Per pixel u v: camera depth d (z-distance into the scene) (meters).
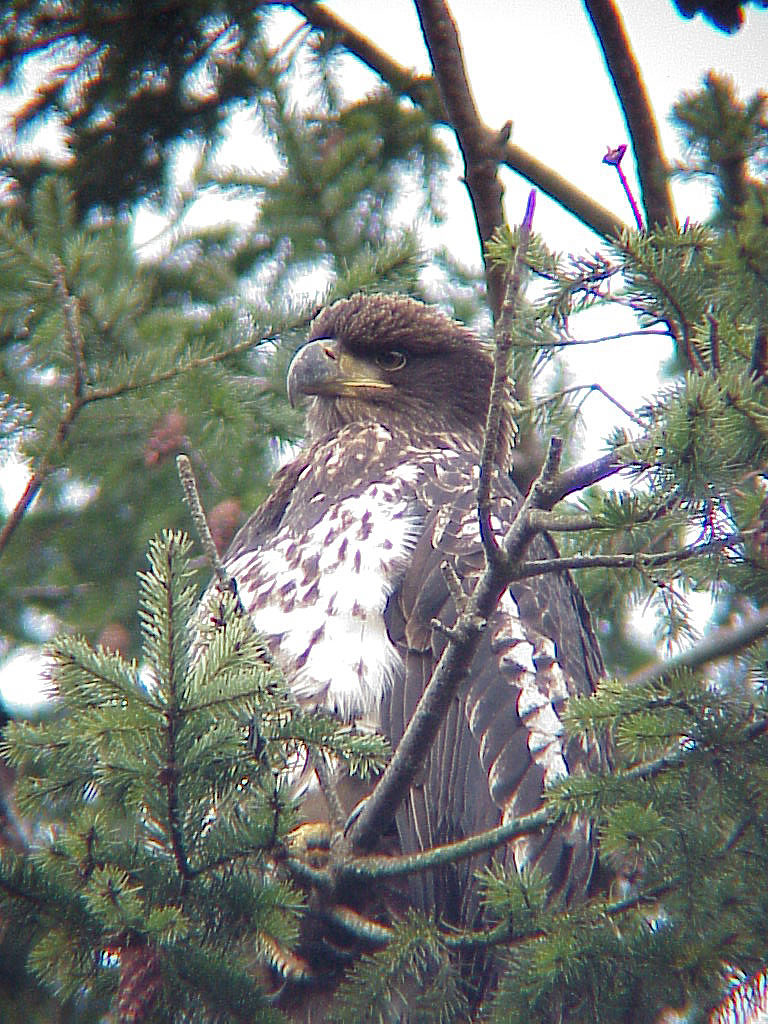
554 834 9.74
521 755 9.92
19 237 11.32
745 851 7.83
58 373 11.23
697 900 7.85
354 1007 8.27
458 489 11.47
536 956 7.90
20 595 13.97
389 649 10.40
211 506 13.39
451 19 13.70
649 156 14.54
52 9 15.03
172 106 15.20
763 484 7.96
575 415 11.72
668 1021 8.23
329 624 10.53
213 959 7.76
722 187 10.99
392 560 10.77
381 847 9.82
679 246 8.80
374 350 14.19
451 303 15.55
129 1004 7.71
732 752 7.76
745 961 7.89
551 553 11.38
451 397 14.22
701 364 8.48
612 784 7.92
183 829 7.69
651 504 7.65
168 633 7.56
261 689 7.62
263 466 13.44
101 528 13.87
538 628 10.56
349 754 8.13
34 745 7.84
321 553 10.91
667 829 7.80
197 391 11.13
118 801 7.67
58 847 7.73
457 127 13.73
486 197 13.68
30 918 7.69
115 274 12.79
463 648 8.08
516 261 7.86
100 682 7.60
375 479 12.12
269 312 11.59
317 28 15.16
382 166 15.07
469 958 9.17
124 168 15.30
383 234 14.82
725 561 7.95
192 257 14.66
